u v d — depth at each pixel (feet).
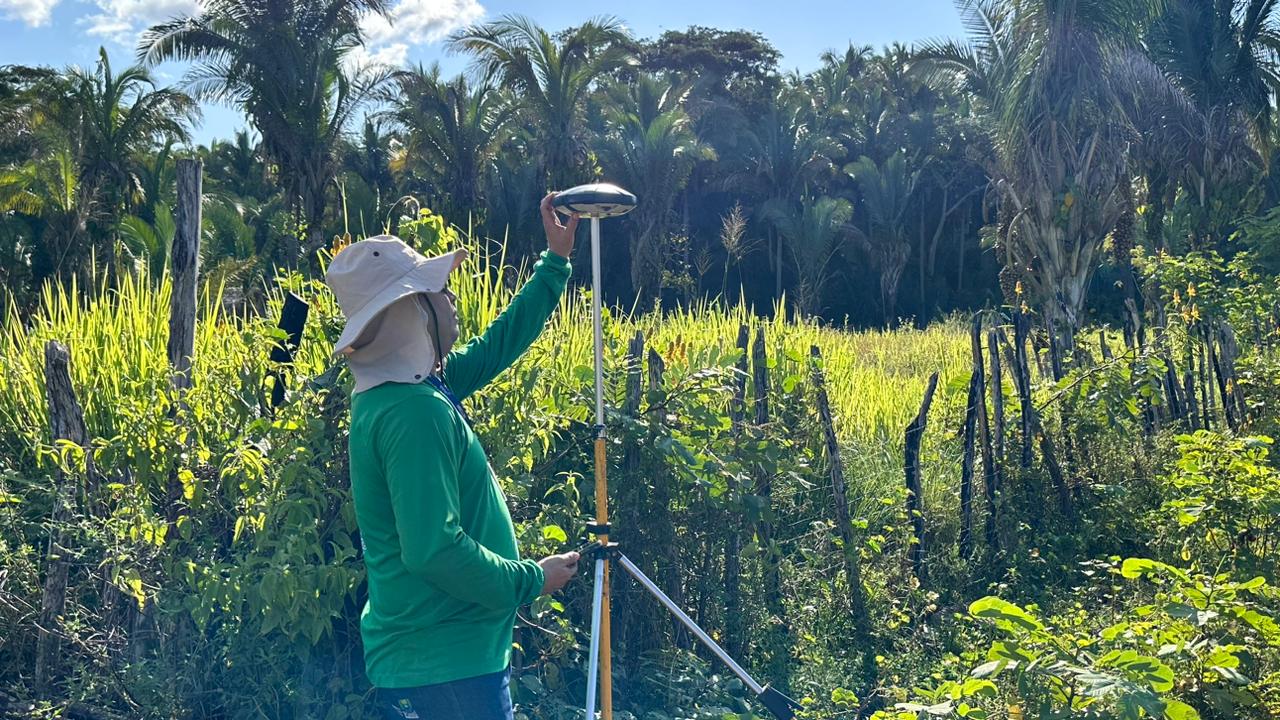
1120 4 42.29
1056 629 14.74
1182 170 71.10
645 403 16.10
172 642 13.37
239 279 76.23
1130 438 23.73
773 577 17.90
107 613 13.82
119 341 18.21
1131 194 44.55
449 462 7.93
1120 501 21.62
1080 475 22.53
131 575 12.50
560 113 109.40
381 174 142.10
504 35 105.91
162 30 83.46
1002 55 46.26
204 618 12.44
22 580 13.89
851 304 150.41
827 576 19.07
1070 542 21.01
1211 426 26.63
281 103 85.66
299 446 12.87
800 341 29.78
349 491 13.17
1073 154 43.60
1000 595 18.84
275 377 13.88
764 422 18.52
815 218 129.80
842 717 14.78
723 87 172.76
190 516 13.62
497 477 13.80
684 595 16.44
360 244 8.35
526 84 108.06
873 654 17.38
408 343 8.22
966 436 21.79
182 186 15.70
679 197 147.95
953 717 11.02
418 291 8.10
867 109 154.30
